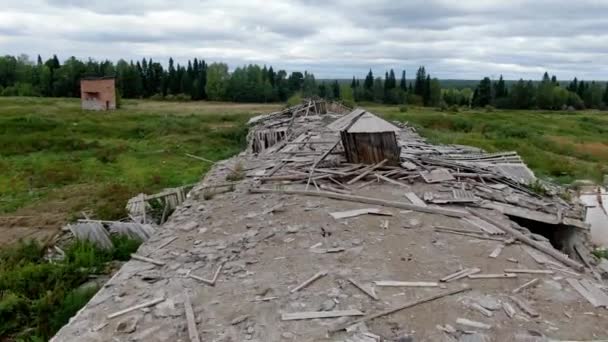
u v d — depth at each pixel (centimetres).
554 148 3269
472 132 3831
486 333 529
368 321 556
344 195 1048
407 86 10206
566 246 1007
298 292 632
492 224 890
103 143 3209
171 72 9438
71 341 541
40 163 2503
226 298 624
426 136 2730
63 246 1252
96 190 1969
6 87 8662
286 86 9094
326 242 805
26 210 1691
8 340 780
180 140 3356
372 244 793
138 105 6744
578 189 1736
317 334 532
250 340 525
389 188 1123
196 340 524
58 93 8219
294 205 1010
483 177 1225
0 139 3022
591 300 611
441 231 855
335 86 8562
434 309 583
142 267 743
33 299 904
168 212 1428
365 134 1284
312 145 1766
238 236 854
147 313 595
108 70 9238
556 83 10394
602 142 3725
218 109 6078
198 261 753
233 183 1243
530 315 570
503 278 670
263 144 2053
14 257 1173
